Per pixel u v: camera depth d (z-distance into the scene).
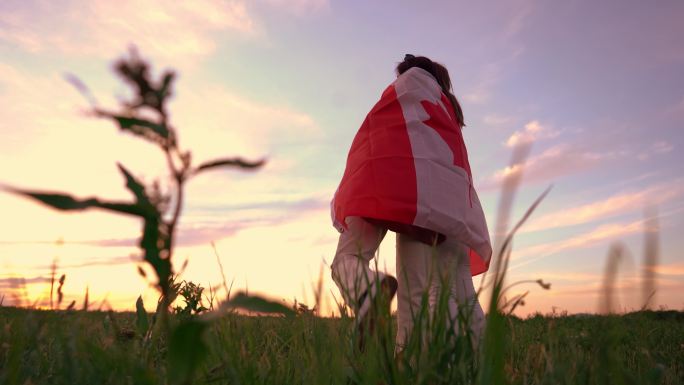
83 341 1.18
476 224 2.56
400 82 2.77
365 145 2.66
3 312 1.29
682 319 3.52
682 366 2.09
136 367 0.96
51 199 0.49
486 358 0.94
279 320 1.91
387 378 1.22
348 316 1.46
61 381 1.22
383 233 2.48
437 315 1.31
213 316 0.55
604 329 1.01
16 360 1.21
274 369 1.30
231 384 1.18
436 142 2.59
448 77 3.09
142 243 0.57
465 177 2.61
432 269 1.36
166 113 0.51
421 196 2.43
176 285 1.11
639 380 1.28
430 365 1.16
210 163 0.55
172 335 0.55
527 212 0.89
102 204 0.52
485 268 2.70
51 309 1.30
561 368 1.19
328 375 1.17
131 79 0.49
